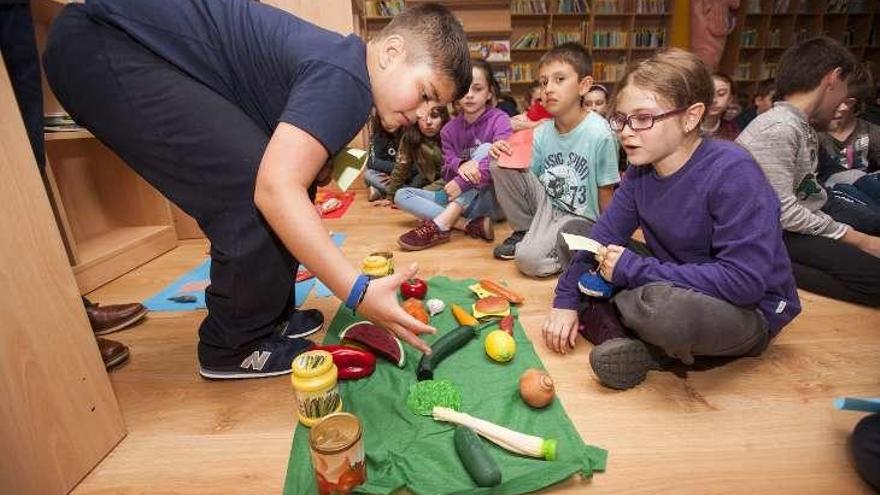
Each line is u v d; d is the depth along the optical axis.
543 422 0.75
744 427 0.75
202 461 0.73
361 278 0.70
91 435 0.72
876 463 0.60
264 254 0.84
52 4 1.51
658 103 0.82
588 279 0.97
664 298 0.79
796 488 0.63
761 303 0.88
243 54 0.82
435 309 1.15
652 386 0.86
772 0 4.77
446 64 0.80
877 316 1.11
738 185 0.81
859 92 1.31
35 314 0.63
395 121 0.84
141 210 1.91
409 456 0.69
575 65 1.41
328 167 0.88
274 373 0.95
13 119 0.60
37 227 0.63
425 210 1.98
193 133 0.80
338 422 0.64
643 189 0.97
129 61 0.79
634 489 0.63
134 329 1.20
